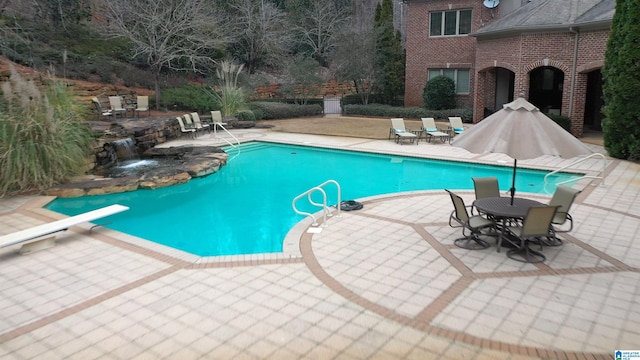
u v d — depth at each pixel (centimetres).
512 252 694
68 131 1203
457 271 638
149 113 2156
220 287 595
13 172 1040
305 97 2970
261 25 3266
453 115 2412
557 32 1856
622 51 1372
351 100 3014
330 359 443
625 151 1440
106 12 2486
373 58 2789
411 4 2630
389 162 1569
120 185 1156
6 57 2022
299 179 1353
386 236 781
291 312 530
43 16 2420
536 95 2478
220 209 1071
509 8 2402
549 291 576
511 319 510
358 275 627
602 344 461
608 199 1000
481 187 805
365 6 4112
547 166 1370
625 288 582
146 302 557
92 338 482
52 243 752
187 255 706
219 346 465
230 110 2441
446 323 504
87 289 595
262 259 684
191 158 1480
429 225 841
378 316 520
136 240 779
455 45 2534
